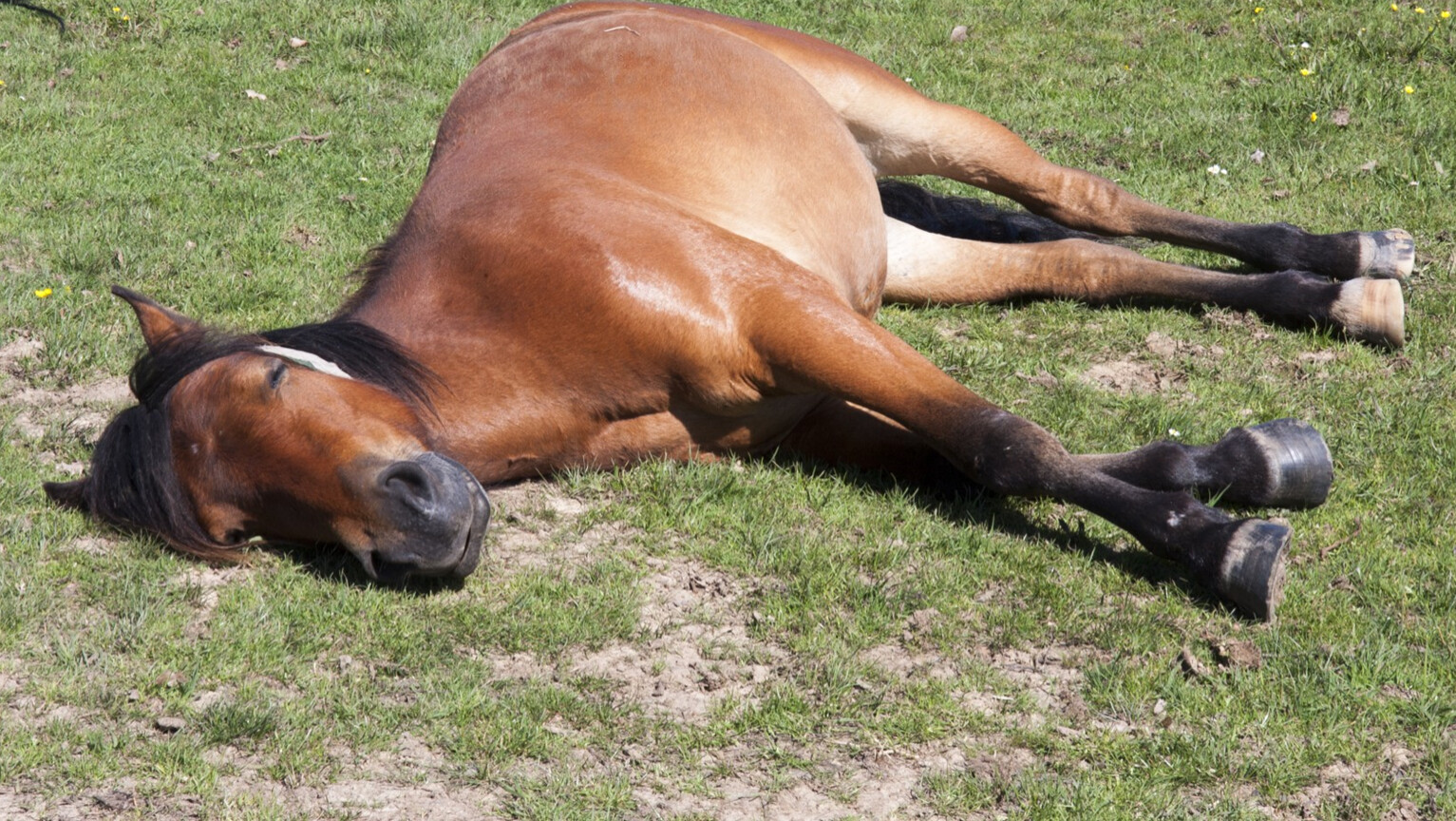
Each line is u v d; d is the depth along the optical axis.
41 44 11.70
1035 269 7.36
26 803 3.90
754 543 5.21
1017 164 7.53
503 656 4.60
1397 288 6.59
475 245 5.31
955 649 4.62
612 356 5.21
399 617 4.74
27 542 5.08
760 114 6.24
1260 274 7.29
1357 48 10.73
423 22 11.97
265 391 4.52
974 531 5.25
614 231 5.21
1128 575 4.96
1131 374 6.62
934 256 7.42
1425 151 8.83
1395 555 5.04
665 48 6.32
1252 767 4.05
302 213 8.52
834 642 4.64
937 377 5.15
